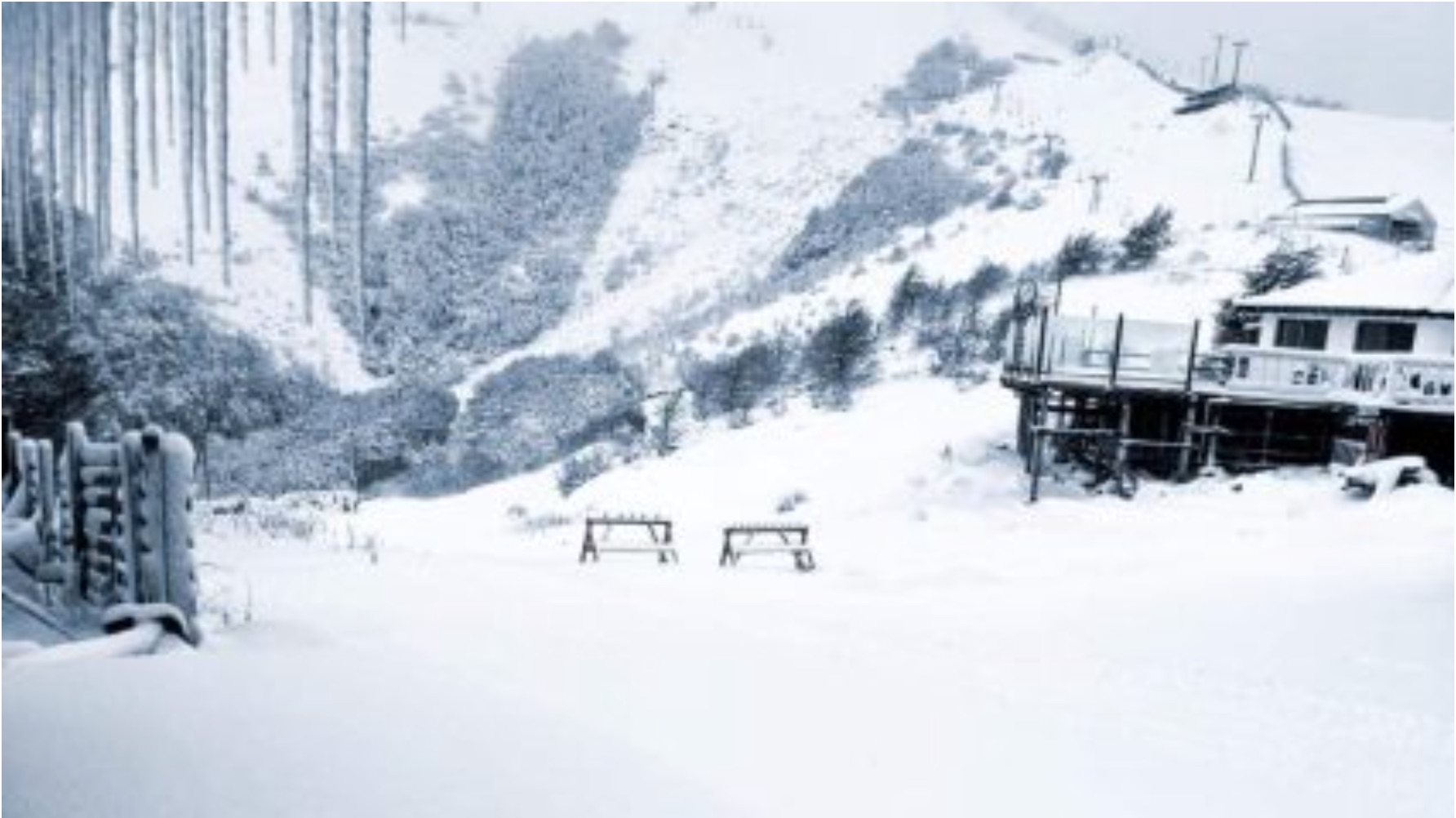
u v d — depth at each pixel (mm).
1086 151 91250
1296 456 25141
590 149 129375
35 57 7324
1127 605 12312
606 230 115500
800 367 51656
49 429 27656
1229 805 5383
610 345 80188
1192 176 76062
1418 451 23625
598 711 5715
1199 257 51844
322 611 8672
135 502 7336
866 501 25625
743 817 4281
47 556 9000
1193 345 23844
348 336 81750
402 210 108688
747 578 14891
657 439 44688
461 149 124812
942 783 5188
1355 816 5430
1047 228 65000
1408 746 6789
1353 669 9195
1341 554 15062
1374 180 78750
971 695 7285
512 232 113500
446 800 3994
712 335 64375
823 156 122688
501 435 57562
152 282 51750
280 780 4000
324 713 4887
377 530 31812
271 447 58156
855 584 14430
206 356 56938
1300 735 6953
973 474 25594
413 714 5008
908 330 53406
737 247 107312
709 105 142375
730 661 7598
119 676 5246
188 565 7301
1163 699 7785
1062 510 22359
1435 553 14227
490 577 11711
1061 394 25641
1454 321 26156
